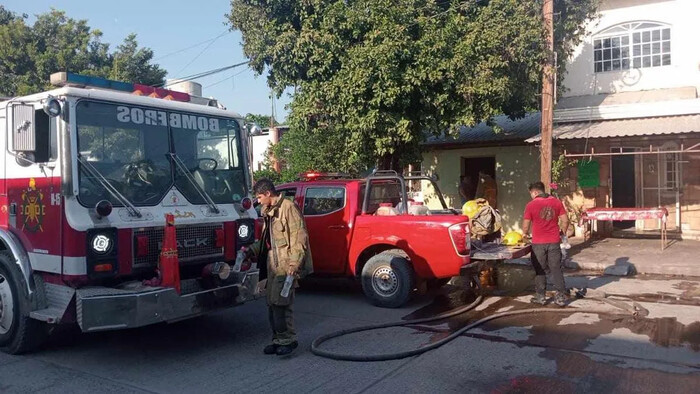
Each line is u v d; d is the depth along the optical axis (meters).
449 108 11.06
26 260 5.77
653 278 9.84
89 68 22.83
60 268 5.35
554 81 11.45
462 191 15.70
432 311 7.69
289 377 5.25
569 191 14.28
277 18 11.80
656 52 14.05
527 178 15.03
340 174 9.48
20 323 5.90
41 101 5.49
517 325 6.78
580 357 5.54
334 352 5.93
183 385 5.11
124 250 5.50
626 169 14.19
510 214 15.30
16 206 5.93
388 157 12.60
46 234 5.53
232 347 6.27
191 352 6.11
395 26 10.36
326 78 11.28
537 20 10.92
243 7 11.98
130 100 5.86
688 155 13.34
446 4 11.88
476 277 9.03
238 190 6.85
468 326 6.65
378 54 10.26
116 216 5.50
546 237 7.70
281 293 5.62
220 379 5.25
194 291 5.86
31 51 21.73
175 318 5.45
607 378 4.96
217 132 6.69
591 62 14.80
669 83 13.84
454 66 10.36
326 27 11.04
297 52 11.14
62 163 5.31
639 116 12.93
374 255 8.30
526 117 16.36
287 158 17.19
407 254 7.97
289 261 5.65
